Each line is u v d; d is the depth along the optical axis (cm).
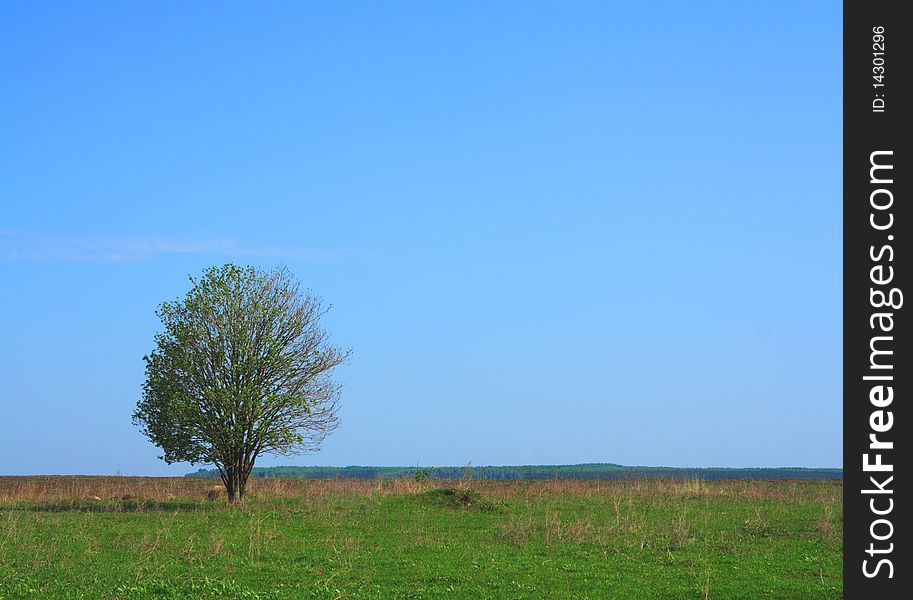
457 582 2183
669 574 2292
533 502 4200
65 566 2320
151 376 4069
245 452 4100
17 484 6212
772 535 2947
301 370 4184
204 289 4094
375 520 3372
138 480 7288
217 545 2617
